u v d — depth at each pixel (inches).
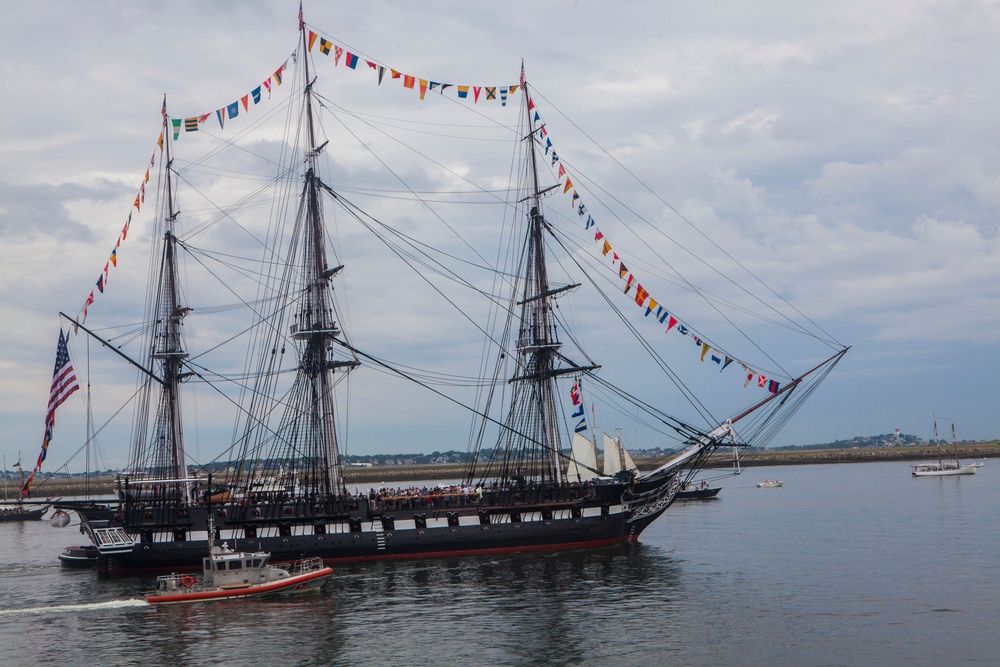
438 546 4121.6
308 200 4667.8
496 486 4581.7
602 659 2511.1
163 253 4761.3
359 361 4549.7
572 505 4276.6
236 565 3395.7
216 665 2527.1
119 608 3213.6
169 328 4726.9
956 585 3351.4
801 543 4598.9
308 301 4596.5
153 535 3946.9
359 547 4035.4
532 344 4827.8
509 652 2586.1
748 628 2792.8
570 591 3351.4
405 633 2792.8
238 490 4264.3
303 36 4672.7
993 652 2504.9
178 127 4165.8
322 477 4493.1
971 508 6274.6
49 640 2807.6
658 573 3703.3
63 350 4431.6
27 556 4963.1
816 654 2524.6
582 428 5334.6
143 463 4724.4
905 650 2541.8
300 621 2965.1
